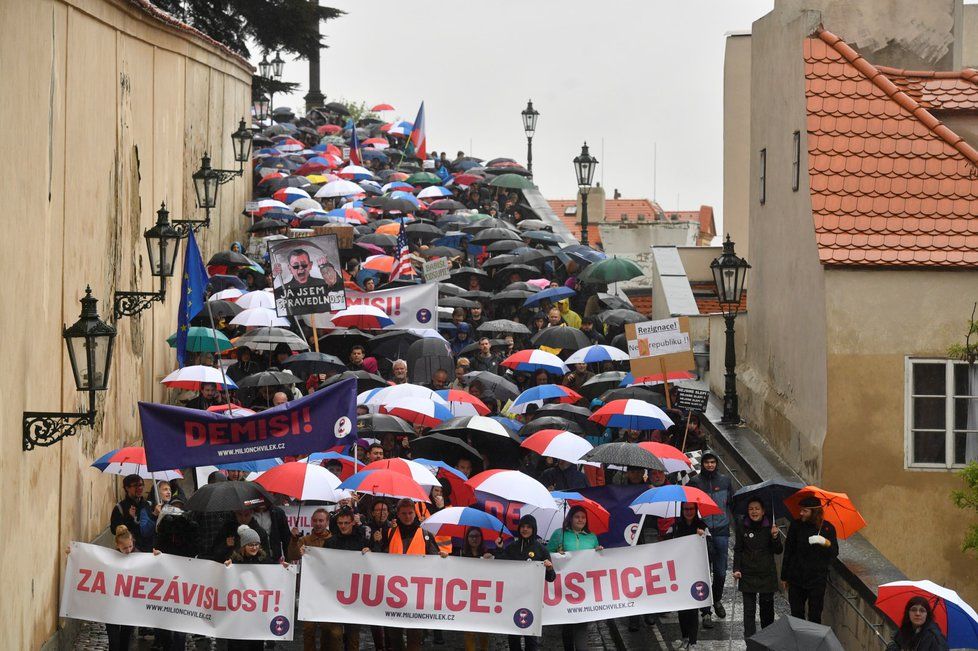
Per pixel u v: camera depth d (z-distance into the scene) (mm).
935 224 19859
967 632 12828
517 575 14617
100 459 15672
